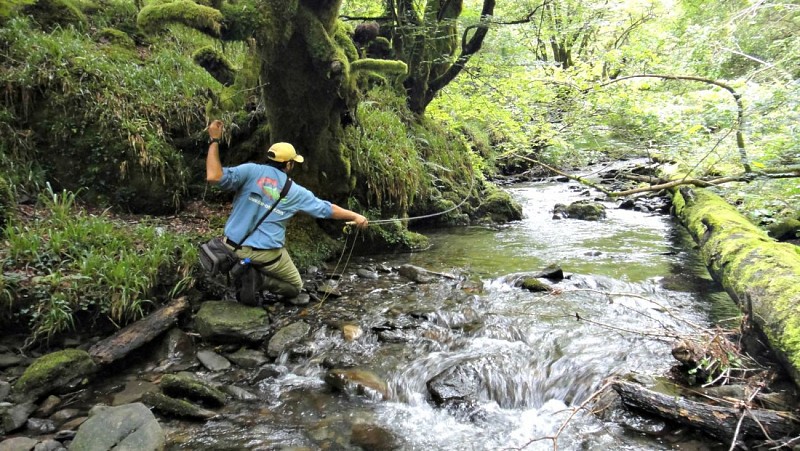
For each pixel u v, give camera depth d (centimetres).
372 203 764
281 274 475
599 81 718
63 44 643
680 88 707
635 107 670
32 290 411
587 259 702
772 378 326
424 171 941
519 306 518
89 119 596
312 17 537
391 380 389
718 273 495
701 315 481
